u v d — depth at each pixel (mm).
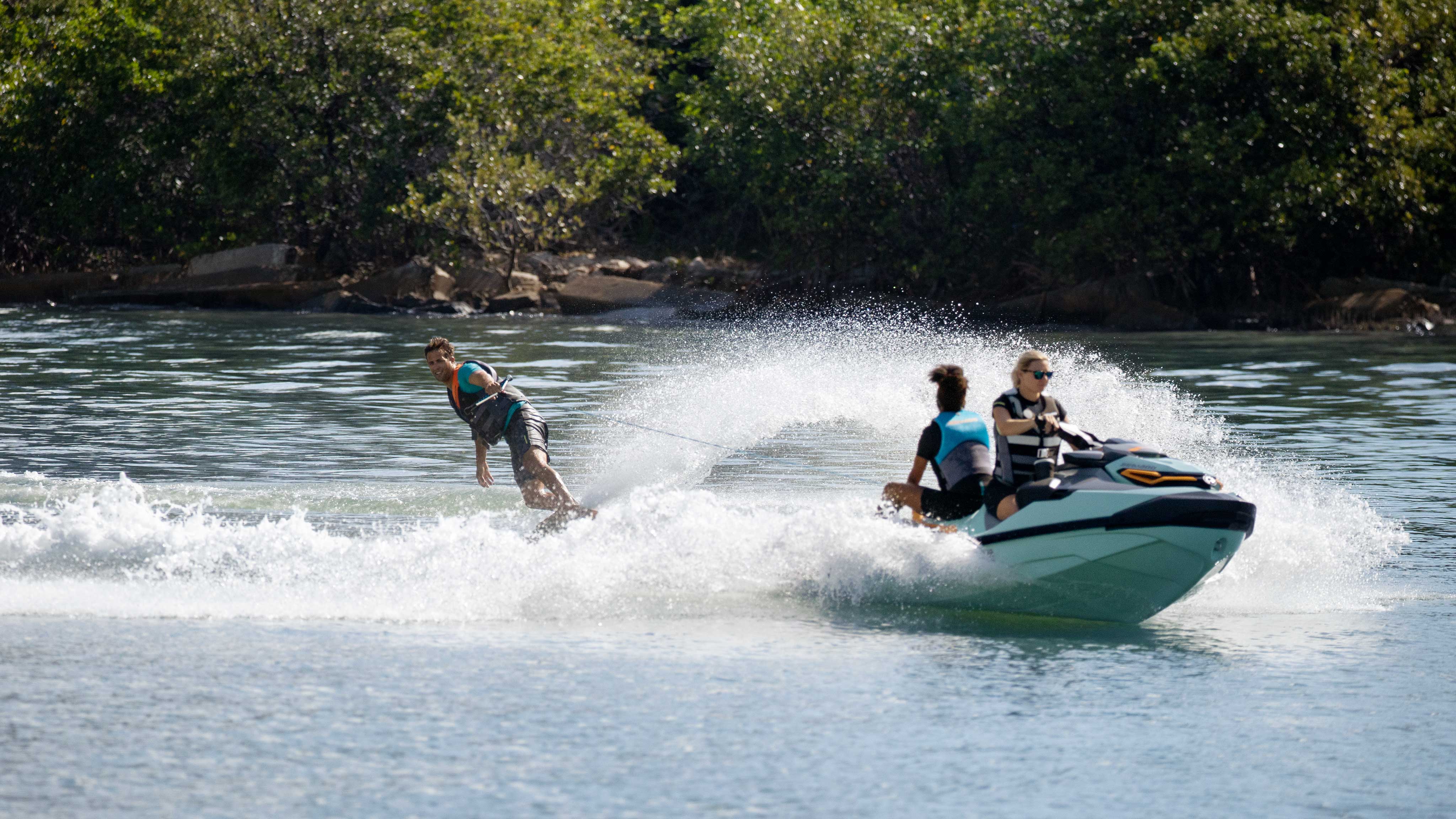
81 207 172500
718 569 29578
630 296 154125
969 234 162125
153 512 35750
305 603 27828
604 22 195250
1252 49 139500
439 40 176500
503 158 162000
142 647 24672
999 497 28953
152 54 171875
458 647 24969
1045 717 21469
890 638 26266
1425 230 148125
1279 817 17719
